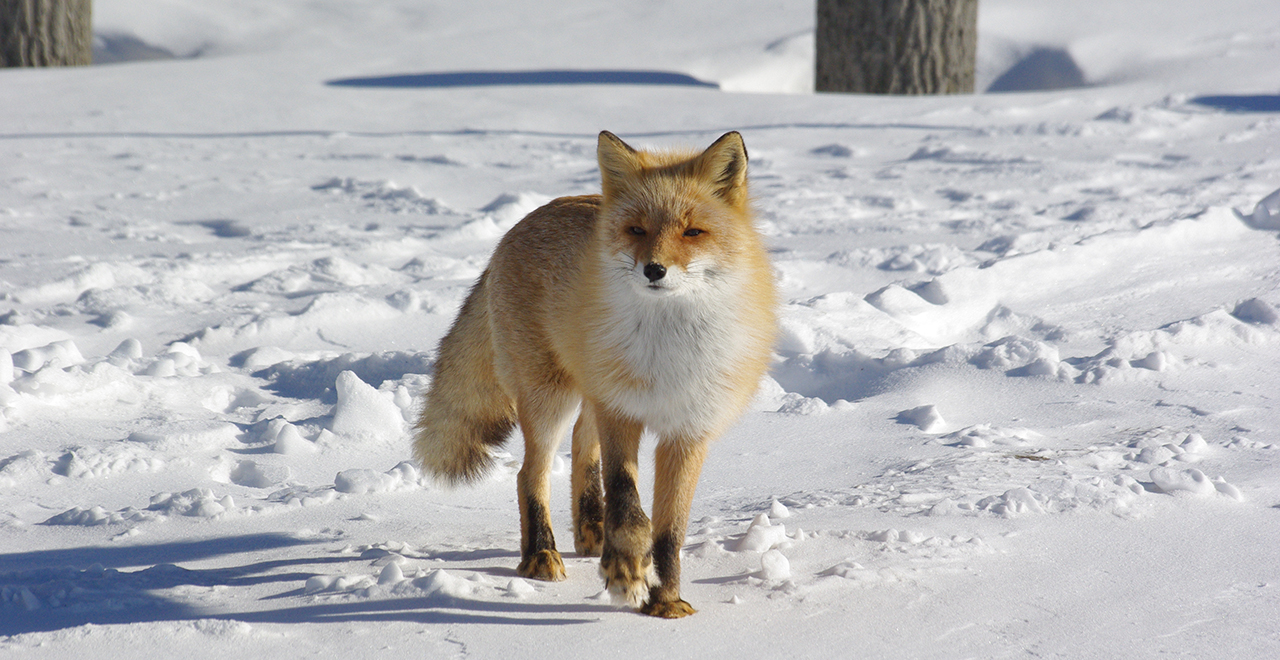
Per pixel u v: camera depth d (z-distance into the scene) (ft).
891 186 68.28
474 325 25.99
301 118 100.58
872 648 17.57
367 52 147.64
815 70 120.16
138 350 38.58
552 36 156.76
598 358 21.04
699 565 22.06
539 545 22.20
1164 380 34.58
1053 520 23.32
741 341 21.09
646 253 19.90
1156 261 47.93
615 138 21.48
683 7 170.09
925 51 113.09
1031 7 137.59
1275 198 52.08
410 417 33.63
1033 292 45.50
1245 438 28.81
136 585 20.47
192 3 175.94
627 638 18.24
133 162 79.05
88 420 32.42
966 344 38.50
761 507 25.88
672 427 21.08
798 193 66.44
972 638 17.80
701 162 21.34
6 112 102.17
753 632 18.39
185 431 31.07
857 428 32.37
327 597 19.94
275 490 27.94
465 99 109.40
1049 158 73.41
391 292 46.68
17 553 22.86
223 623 18.15
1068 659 16.97
